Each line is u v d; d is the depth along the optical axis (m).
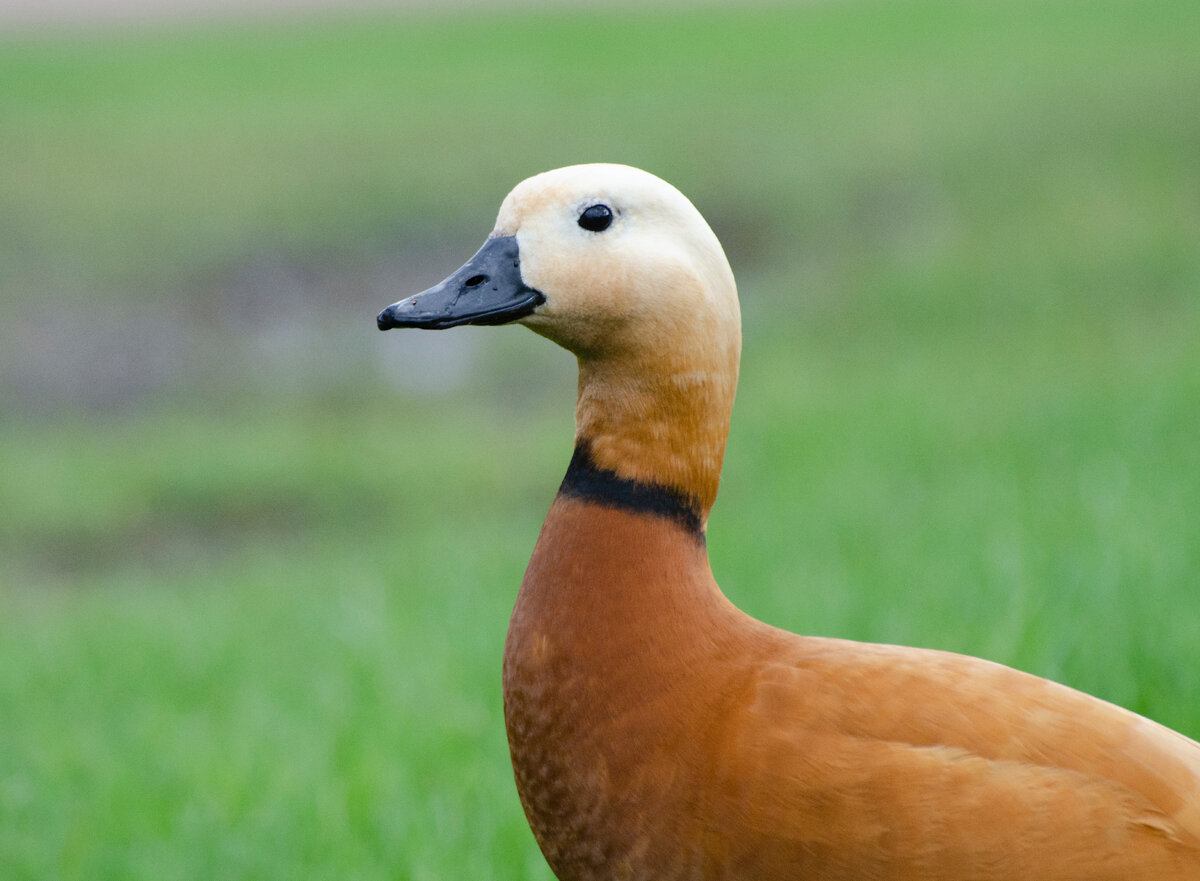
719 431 3.96
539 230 3.93
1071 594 6.90
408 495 15.52
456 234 24.44
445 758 6.65
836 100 29.47
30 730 8.23
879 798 3.44
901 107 28.53
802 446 13.89
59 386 19.94
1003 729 3.54
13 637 11.12
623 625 3.74
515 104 30.61
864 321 19.75
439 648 8.41
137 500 15.82
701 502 3.95
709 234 3.96
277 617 10.48
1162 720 5.84
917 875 3.41
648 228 3.92
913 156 25.91
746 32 37.69
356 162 27.19
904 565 8.56
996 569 7.61
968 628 6.94
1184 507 8.51
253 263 23.55
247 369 20.36
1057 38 32.97
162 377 20.17
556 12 44.41
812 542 10.00
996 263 20.84
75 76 35.72
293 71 35.62
